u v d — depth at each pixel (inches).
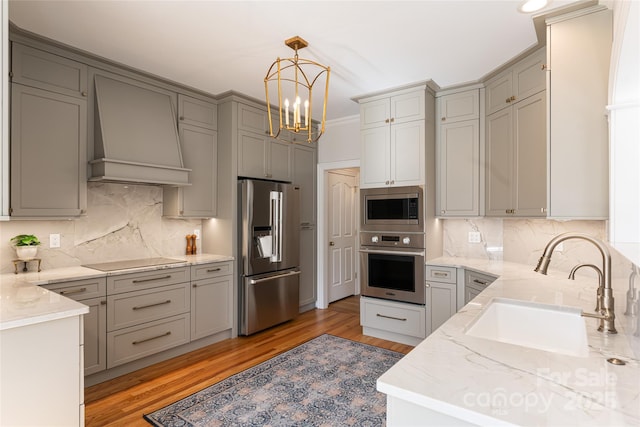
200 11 88.2
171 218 150.2
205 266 138.9
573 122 83.6
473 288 122.8
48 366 65.3
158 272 122.7
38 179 104.0
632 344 49.3
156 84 134.4
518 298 73.4
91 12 88.6
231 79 134.2
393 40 102.8
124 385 107.0
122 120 121.5
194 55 113.4
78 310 68.0
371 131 150.4
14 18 91.5
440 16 89.9
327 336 151.4
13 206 99.3
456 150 140.9
